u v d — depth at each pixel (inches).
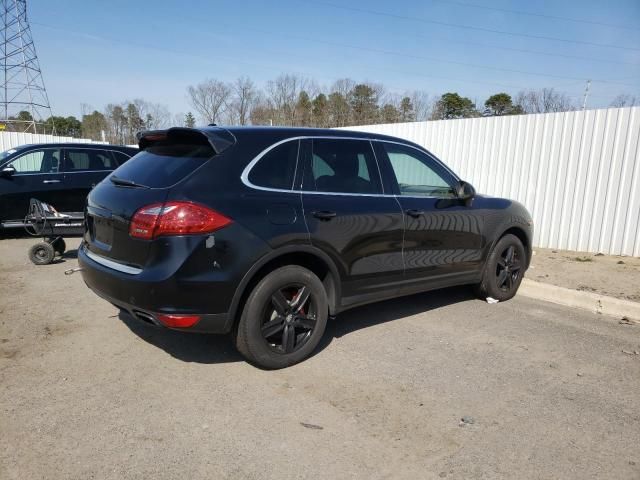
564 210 338.6
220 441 115.0
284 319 151.3
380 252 173.2
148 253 132.3
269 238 142.1
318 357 163.8
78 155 382.3
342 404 133.5
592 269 282.7
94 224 156.0
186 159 145.4
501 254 227.9
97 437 115.3
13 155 363.3
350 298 168.6
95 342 171.2
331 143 168.2
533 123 351.3
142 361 156.8
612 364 166.2
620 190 312.2
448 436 119.9
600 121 318.0
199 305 133.5
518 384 148.9
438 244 194.2
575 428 125.2
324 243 155.3
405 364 160.4
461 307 224.1
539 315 217.2
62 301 216.5
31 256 283.1
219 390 139.0
